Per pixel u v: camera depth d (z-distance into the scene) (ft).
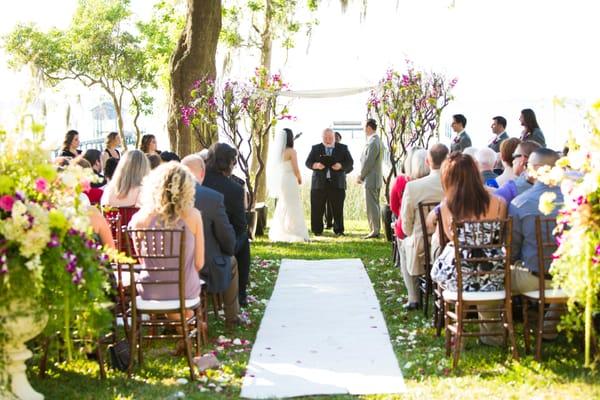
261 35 62.39
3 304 15.61
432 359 20.59
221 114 43.91
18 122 16.20
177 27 72.54
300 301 28.37
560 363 19.43
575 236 16.74
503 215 20.49
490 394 17.46
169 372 19.61
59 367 19.79
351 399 17.76
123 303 19.89
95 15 92.02
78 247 16.07
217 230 23.08
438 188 24.84
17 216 15.01
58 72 93.40
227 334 23.91
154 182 20.29
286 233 45.65
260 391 18.34
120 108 95.91
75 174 16.28
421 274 25.23
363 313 26.16
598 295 17.37
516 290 20.27
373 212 46.55
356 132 84.79
